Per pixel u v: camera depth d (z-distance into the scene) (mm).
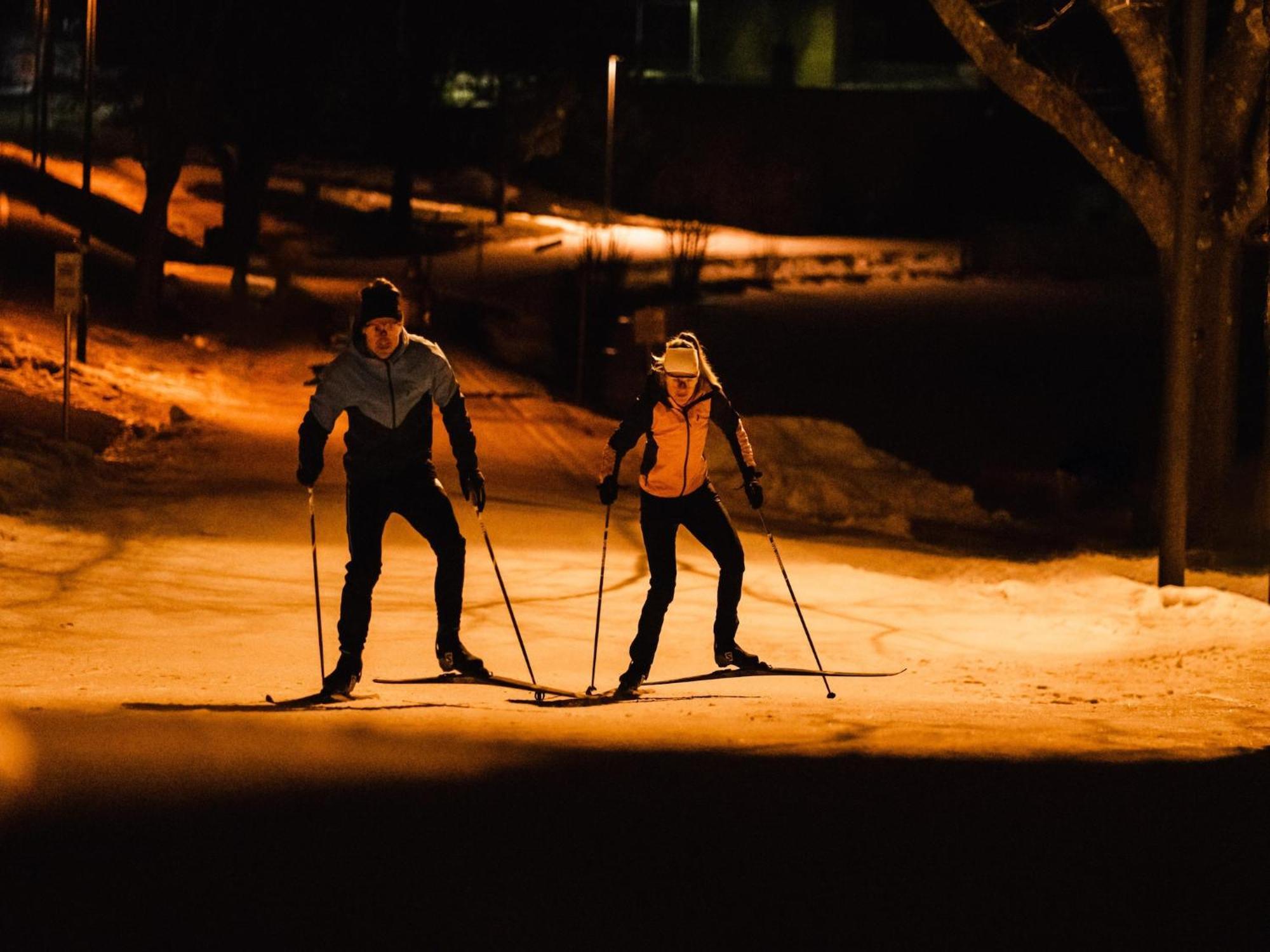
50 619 16156
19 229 53688
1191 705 12773
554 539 24328
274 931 4551
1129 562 26672
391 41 87750
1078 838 6195
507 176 101875
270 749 7391
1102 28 50000
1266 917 5148
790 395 62656
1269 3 26141
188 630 16250
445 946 4543
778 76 121062
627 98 111688
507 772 7090
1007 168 114062
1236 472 44594
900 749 8539
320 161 110500
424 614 18094
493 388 47344
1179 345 21891
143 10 47219
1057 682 14844
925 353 71000
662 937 4730
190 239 76938
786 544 25719
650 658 13336
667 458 13469
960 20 26578
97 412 31328
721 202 114250
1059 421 59125
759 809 6504
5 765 6516
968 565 24812
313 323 55906
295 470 28734
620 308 69500
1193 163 21750
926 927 4941
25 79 115625
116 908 4664
